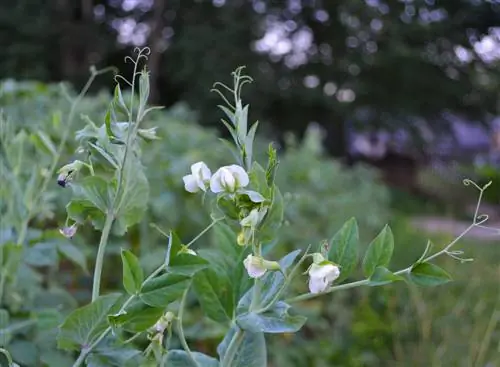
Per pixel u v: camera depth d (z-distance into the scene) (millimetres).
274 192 716
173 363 766
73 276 1517
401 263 2199
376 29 9688
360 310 1940
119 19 10273
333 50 9805
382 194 3398
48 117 1360
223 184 690
